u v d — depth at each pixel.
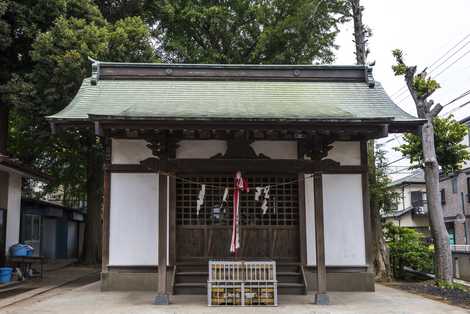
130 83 12.95
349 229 11.72
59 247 27.92
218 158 11.11
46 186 25.44
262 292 9.55
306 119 9.28
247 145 11.66
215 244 11.60
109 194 11.70
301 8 22.11
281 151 11.80
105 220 11.59
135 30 17.33
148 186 11.73
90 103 11.91
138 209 11.66
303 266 11.45
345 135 11.00
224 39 24.36
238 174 10.16
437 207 13.88
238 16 24.27
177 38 23.38
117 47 16.45
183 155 11.69
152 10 22.14
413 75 14.31
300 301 10.03
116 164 11.73
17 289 12.92
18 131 20.77
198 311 8.85
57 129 11.33
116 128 9.42
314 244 11.58
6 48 16.30
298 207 11.73
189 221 11.69
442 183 31.50
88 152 19.91
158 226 10.81
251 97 12.09
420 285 13.56
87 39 15.47
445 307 9.50
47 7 15.91
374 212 15.11
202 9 23.16
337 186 11.84
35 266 21.19
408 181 36.88
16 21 15.74
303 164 10.14
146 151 11.80
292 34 22.83
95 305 9.52
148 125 9.33
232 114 9.75
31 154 22.52
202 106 10.92
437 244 13.80
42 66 15.28
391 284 13.89
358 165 11.88
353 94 12.68
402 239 16.66
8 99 15.53
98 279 16.02
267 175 11.75
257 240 11.64
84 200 29.58
